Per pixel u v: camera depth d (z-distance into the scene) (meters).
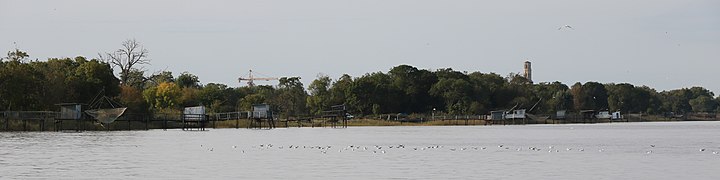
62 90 134.75
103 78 140.38
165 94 177.12
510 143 82.31
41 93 130.25
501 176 46.28
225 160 56.97
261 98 187.25
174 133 112.00
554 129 147.12
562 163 54.31
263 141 85.62
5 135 98.81
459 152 65.56
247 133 114.94
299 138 95.19
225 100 195.25
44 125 121.25
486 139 93.69
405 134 113.50
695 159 57.75
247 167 51.47
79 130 123.25
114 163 54.06
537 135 109.38
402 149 69.69
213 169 50.19
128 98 146.62
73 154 61.94
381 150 68.12
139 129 134.00
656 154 63.22
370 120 189.62
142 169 50.03
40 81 129.88
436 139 93.06
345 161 56.06
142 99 149.38
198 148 70.88
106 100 137.75
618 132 125.25
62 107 118.69
